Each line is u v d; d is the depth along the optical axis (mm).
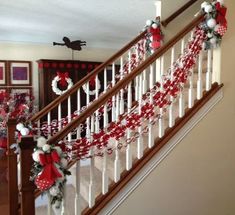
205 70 2830
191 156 2438
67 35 5625
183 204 2430
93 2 3553
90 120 2965
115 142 2340
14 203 2389
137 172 2195
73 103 4723
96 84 3266
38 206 2559
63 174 1738
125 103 3207
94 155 2021
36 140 1744
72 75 5680
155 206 2295
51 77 5492
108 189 2125
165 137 2318
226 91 2572
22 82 5781
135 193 2201
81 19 4398
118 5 3693
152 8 3848
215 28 2385
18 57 5723
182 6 3551
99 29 5125
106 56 6406
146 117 2266
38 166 1674
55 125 3064
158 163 2289
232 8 2535
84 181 2488
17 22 4551
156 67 3180
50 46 5941
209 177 2547
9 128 2453
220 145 2578
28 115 3838
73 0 3471
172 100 2336
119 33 5469
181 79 2344
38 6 3688
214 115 2525
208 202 2561
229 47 2553
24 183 1687
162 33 3418
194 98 2561
